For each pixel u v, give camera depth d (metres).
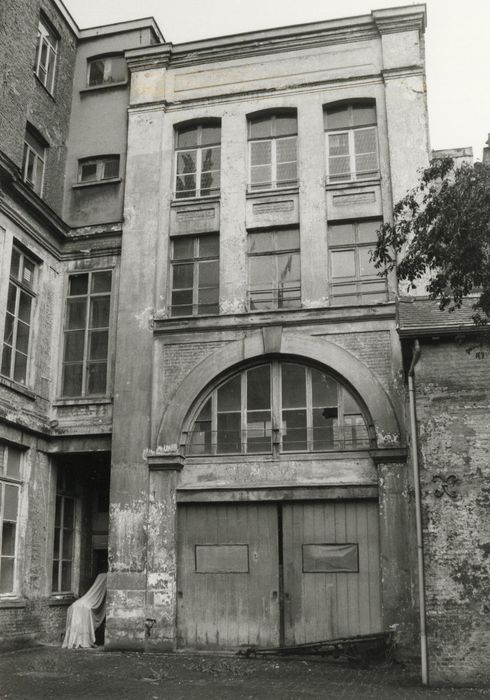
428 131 16.38
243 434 15.38
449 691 10.30
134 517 15.16
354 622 13.99
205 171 17.41
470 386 11.79
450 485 11.44
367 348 15.08
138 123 17.77
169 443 15.41
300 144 16.75
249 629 14.40
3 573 14.49
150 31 19.30
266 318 15.67
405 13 16.86
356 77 16.83
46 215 16.52
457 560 11.12
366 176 16.41
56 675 11.44
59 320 17.11
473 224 8.27
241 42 17.62
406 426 14.41
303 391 15.40
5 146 15.49
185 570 14.93
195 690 10.26
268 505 14.93
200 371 15.69
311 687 10.60
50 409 16.48
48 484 16.16
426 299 13.52
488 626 10.80
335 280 15.88
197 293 16.55
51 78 18.17
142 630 14.52
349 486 14.48
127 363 16.08
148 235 16.84
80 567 17.08
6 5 15.83
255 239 16.55
